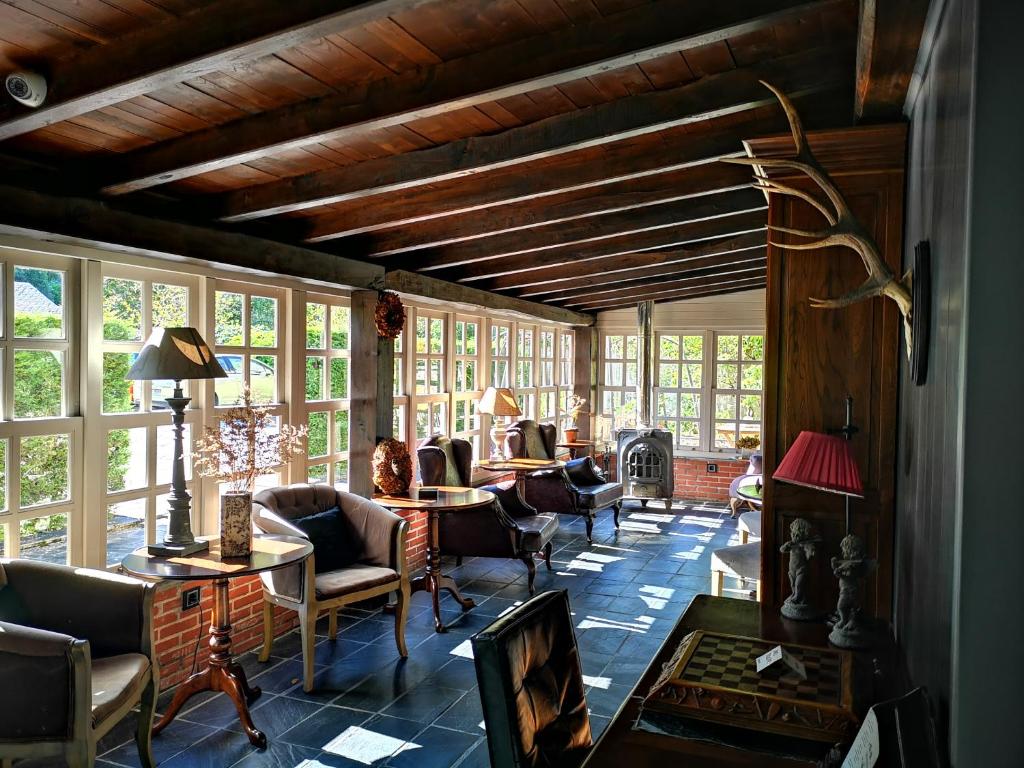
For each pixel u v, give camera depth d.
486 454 8.32
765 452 3.25
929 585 1.97
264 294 4.91
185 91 2.79
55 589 3.26
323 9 2.03
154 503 4.21
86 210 3.43
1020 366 1.40
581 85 3.10
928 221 2.25
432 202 4.36
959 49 1.64
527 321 9.25
